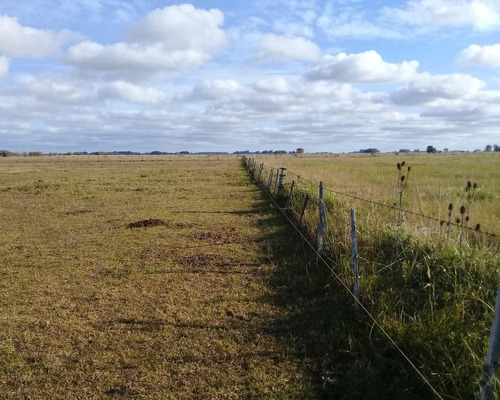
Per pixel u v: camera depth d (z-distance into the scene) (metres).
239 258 7.67
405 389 3.34
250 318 5.07
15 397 3.62
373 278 5.27
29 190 20.06
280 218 11.35
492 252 5.14
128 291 6.16
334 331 4.54
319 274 6.34
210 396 3.58
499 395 2.76
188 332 4.77
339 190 13.00
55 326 5.01
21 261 7.91
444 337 3.72
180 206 14.83
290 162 40.00
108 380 3.86
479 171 22.94
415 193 11.22
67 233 10.45
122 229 10.80
